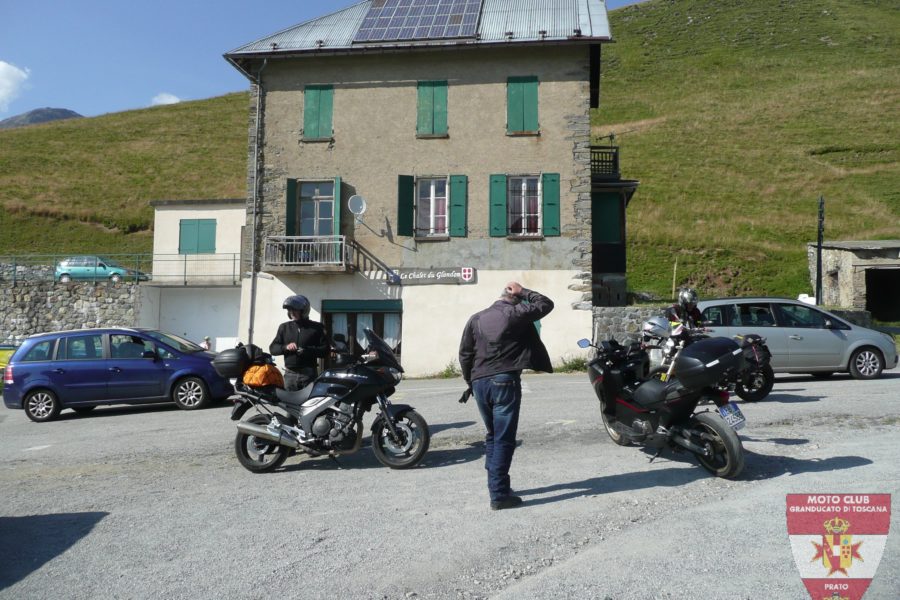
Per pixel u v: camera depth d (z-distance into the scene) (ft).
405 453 22.77
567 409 32.07
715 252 110.11
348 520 16.98
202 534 16.39
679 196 138.72
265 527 16.71
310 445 22.22
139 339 43.42
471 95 65.46
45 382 41.50
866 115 183.62
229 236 83.20
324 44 66.64
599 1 70.90
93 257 94.94
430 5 71.97
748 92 216.95
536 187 64.95
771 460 20.47
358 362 22.98
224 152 193.26
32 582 13.89
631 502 17.43
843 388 34.99
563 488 18.97
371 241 65.72
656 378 21.12
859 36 262.67
